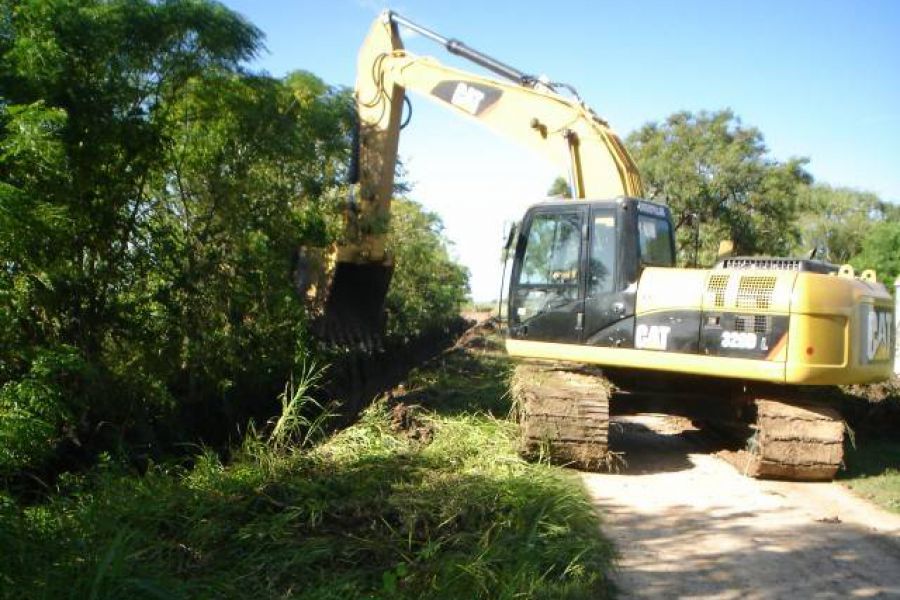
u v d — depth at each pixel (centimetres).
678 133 2595
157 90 930
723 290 813
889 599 485
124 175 893
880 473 834
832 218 3634
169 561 486
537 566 490
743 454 866
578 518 591
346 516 570
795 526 638
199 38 906
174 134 950
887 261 2838
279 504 585
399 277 1791
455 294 2236
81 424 837
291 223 1129
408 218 1834
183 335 1005
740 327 802
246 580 466
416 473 682
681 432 1095
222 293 1073
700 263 2434
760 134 2627
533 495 621
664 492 745
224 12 921
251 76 1012
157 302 980
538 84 1080
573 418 789
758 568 537
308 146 1123
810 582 512
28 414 666
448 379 1309
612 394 894
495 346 1845
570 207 911
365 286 1248
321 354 1145
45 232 709
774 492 748
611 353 870
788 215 2627
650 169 2562
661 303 843
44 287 810
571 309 899
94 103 820
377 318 1256
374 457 737
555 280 919
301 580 470
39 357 714
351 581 460
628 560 550
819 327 778
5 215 641
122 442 829
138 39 870
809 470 780
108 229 891
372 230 1192
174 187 1070
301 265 1224
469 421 900
